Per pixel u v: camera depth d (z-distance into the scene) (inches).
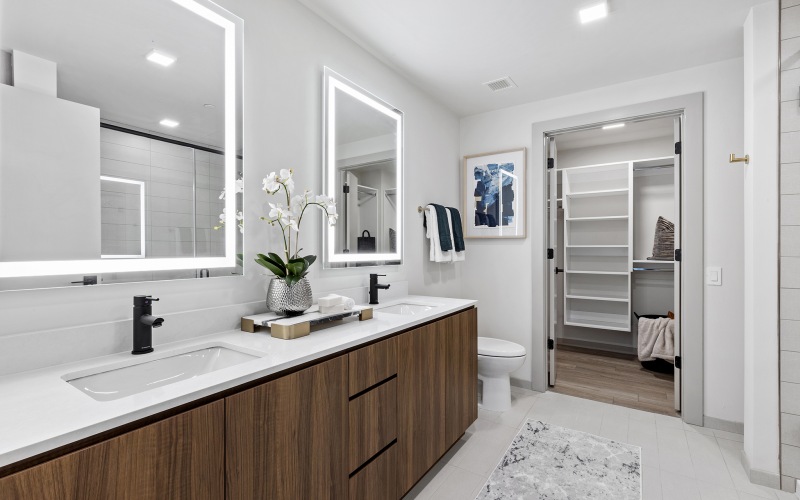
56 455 26.1
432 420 72.6
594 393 117.5
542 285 119.7
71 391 33.9
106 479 28.2
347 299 66.3
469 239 134.6
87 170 45.0
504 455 81.7
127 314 48.0
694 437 89.2
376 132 93.4
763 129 72.4
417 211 110.7
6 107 39.4
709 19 77.8
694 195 96.0
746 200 77.9
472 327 91.4
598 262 171.2
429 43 87.6
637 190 164.2
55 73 42.8
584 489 69.7
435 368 74.2
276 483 42.0
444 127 125.7
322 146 77.5
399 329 63.8
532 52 91.5
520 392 119.0
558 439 88.6
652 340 139.3
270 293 60.3
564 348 171.5
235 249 60.6
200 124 56.4
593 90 112.3
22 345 38.9
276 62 68.1
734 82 93.0
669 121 138.0
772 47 71.7
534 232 121.0
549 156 126.0
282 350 47.7
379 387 58.7
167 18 53.2
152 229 50.8
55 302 42.2
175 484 32.5
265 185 59.7
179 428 32.9
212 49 58.2
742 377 90.4
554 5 73.6
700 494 68.6
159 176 51.7
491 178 129.3
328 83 78.6
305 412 45.8
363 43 87.6
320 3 73.3
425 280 114.3
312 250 75.7
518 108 125.2
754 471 72.1
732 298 91.5
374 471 57.2
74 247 43.7
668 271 154.6
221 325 57.4
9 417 28.5
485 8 74.5
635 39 85.4
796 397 68.9
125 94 48.6
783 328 70.1
